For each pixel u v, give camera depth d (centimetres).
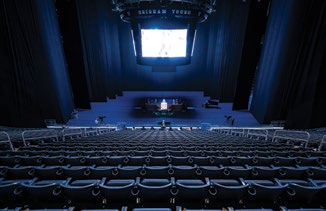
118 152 501
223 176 359
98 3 1808
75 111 1759
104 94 2072
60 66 1579
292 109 1293
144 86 2456
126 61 2377
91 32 1862
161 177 362
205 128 1552
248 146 616
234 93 1908
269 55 1448
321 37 1139
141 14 1684
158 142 711
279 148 572
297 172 350
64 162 433
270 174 353
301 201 291
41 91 1353
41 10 1316
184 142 711
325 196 284
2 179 347
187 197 292
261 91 1552
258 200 294
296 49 1219
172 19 1791
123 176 356
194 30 1895
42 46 1321
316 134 911
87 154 495
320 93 1198
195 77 2409
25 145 661
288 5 1212
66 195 286
